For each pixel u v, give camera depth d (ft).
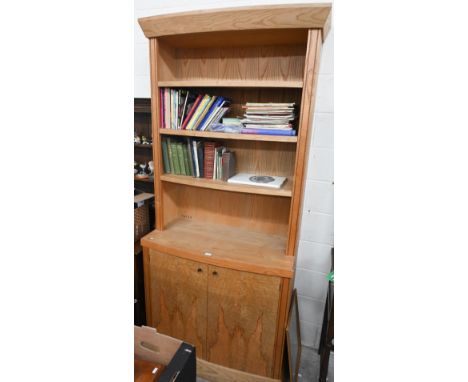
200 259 4.56
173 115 4.80
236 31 3.90
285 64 4.66
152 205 6.26
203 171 5.08
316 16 3.39
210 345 4.95
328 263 5.54
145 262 5.10
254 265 4.26
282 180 4.84
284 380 5.05
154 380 3.03
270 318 4.45
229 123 4.61
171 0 5.18
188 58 5.17
